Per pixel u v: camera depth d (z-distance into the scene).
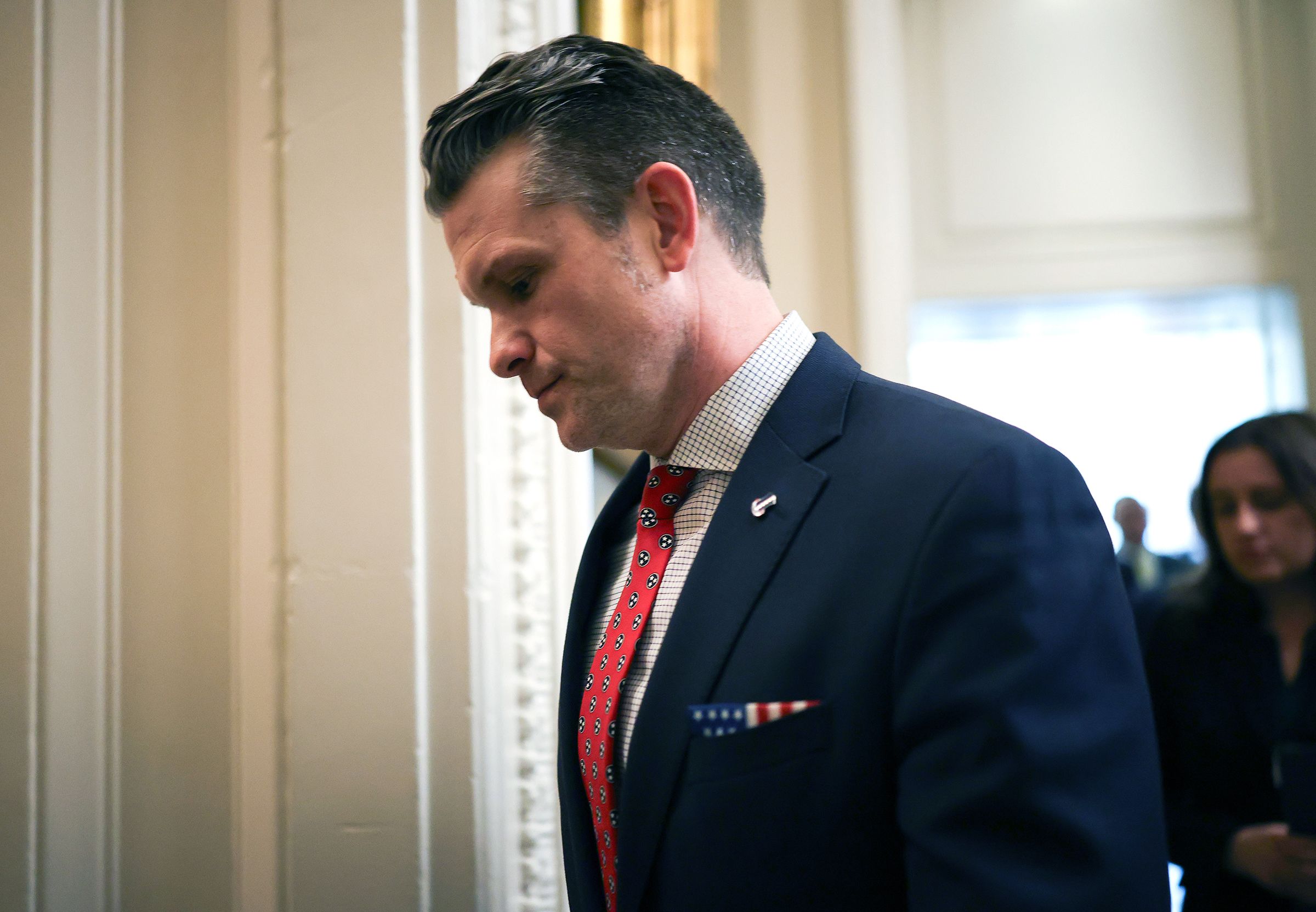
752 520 0.75
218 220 1.37
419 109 1.34
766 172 2.08
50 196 1.31
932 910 0.59
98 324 1.33
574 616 0.95
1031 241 3.17
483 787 1.29
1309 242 3.10
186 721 1.31
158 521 1.33
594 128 0.78
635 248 0.78
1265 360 3.31
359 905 1.24
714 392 0.82
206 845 1.30
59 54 1.33
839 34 2.10
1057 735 0.60
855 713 0.66
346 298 1.31
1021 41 3.21
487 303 0.82
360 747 1.26
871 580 0.68
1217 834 1.35
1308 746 1.26
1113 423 3.46
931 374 3.56
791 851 0.67
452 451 1.31
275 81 1.33
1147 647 1.52
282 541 1.29
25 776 1.24
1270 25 3.16
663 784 0.71
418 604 1.28
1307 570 1.39
